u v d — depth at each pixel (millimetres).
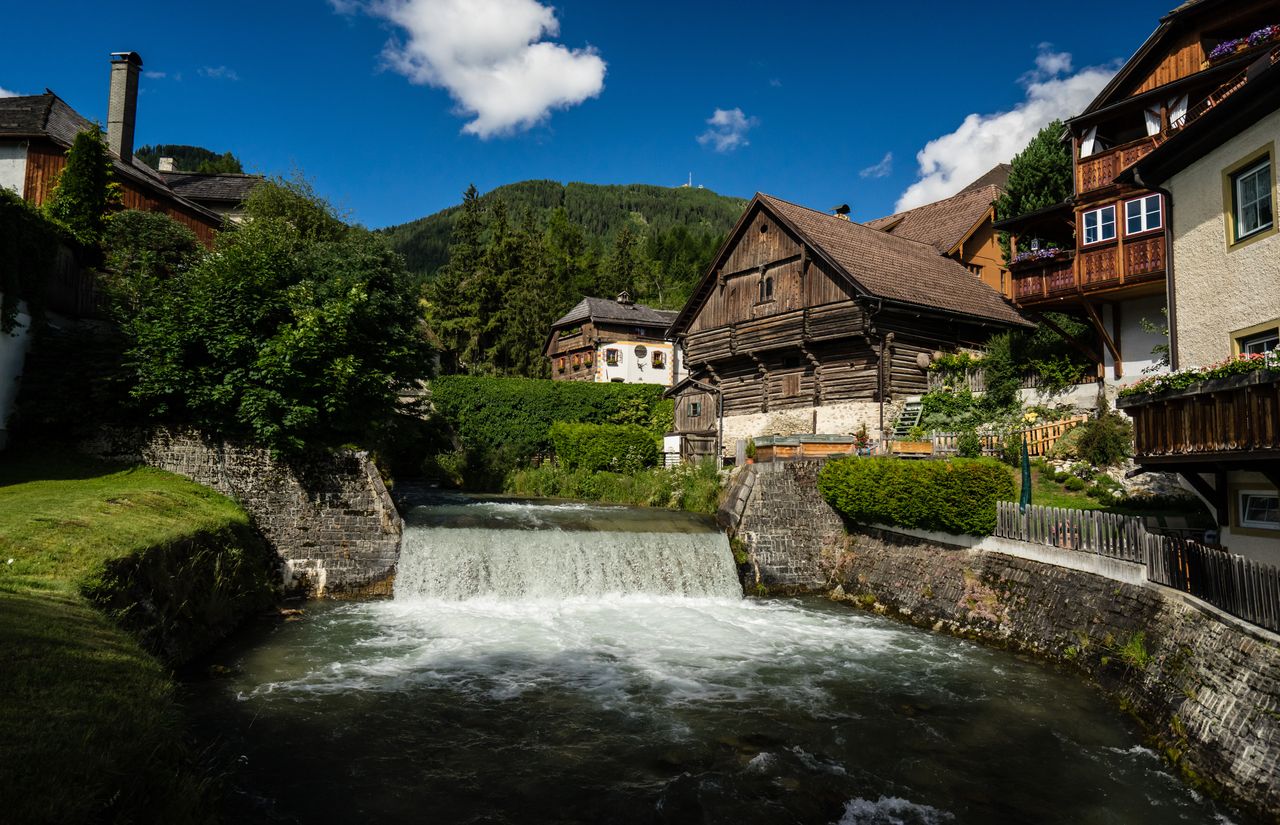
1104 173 19938
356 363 17203
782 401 29250
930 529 16344
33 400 16188
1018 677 11914
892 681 11703
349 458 16859
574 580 16609
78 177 21609
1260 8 17312
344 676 11227
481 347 59938
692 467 24828
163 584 11031
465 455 32125
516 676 11516
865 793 8141
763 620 15477
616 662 12375
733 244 30828
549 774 8375
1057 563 13273
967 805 7938
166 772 5770
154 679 6977
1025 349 24672
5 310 15445
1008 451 20125
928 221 37219
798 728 9836
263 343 16859
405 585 16312
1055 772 8680
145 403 16469
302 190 35000
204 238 30781
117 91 29828
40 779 4641
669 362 56625
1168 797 8117
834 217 31328
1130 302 20672
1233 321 11906
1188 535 12219
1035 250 21812
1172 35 19000
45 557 9562
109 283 18375
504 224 63969
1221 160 12266
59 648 6914
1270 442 8664
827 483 19109
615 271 85750
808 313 27078
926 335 26594
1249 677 8242
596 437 28828
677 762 8773
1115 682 10977
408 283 20266
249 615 14266
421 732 9352
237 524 15070
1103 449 18312
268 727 9266
